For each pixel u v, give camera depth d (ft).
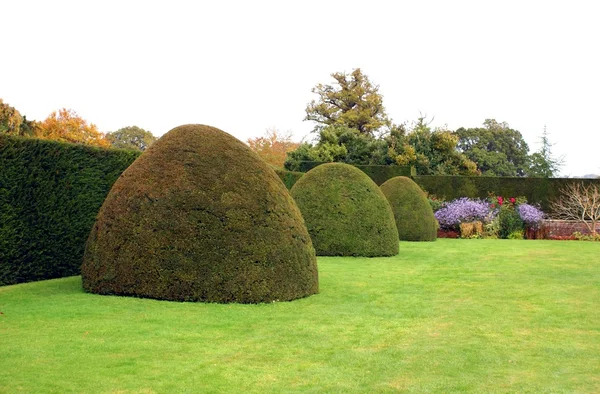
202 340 20.30
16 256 32.63
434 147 119.96
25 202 33.27
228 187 28.43
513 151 184.55
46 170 34.78
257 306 26.45
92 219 38.60
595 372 17.69
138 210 28.04
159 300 26.81
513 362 18.66
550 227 82.28
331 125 147.84
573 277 38.11
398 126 125.08
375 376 16.98
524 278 37.50
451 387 16.15
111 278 27.86
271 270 27.81
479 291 32.24
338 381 16.43
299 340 20.83
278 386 15.85
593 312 26.68
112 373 16.37
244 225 27.76
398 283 34.83
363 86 169.99
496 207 84.69
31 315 23.18
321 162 116.16
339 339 21.11
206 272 26.86
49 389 14.88
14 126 85.15
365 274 38.52
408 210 69.21
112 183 40.29
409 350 19.83
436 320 24.70
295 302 27.91
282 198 29.84
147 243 27.37
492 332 22.67
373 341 20.95
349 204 50.01
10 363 16.93
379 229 50.14
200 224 27.40
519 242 69.41
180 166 28.81
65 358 17.56
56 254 35.70
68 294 28.17
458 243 66.85
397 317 25.14
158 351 18.76
